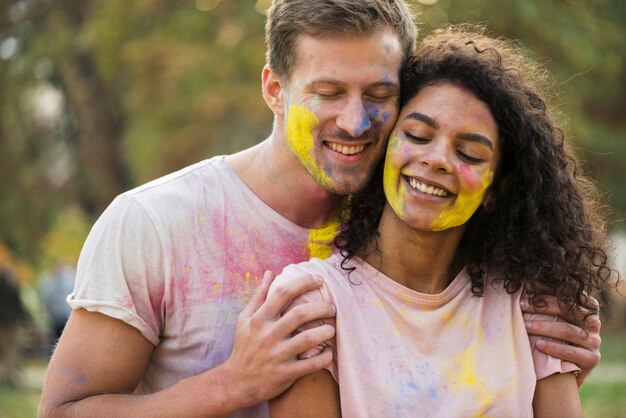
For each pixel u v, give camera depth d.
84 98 18.61
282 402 3.20
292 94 3.44
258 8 15.41
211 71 15.47
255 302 3.30
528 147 3.39
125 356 3.35
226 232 3.46
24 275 18.09
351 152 3.39
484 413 3.21
